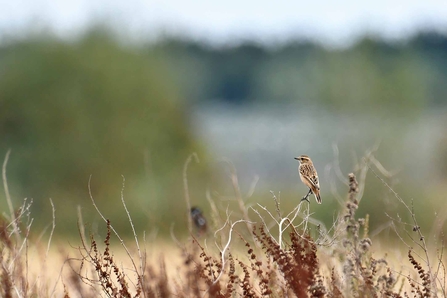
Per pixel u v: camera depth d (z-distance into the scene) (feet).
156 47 204.03
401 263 39.83
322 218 67.67
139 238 62.85
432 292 34.37
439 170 135.95
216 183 158.81
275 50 346.74
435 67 244.63
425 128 166.30
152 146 180.55
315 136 221.05
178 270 36.68
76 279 34.86
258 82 388.98
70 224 74.13
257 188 118.42
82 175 171.63
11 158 176.55
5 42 191.52
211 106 389.39
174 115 190.80
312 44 279.49
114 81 185.78
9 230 39.52
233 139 275.59
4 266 36.47
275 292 34.12
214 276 34.68
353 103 189.78
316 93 218.59
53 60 185.98
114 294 33.88
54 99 182.29
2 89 183.01
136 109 187.01
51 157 175.01
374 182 76.89
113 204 155.02
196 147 191.31
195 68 355.97
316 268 34.47
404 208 85.05
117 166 173.68
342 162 152.66
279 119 302.04
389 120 175.63
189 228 41.34
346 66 205.26
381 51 213.66
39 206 171.83
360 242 33.17
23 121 180.04
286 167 230.07
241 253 40.42
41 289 37.58
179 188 151.94
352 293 32.83
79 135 176.76
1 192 159.74
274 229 44.42
